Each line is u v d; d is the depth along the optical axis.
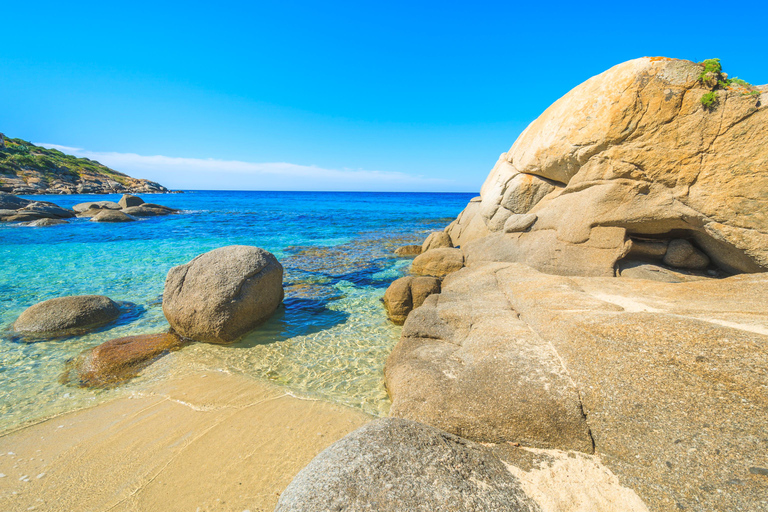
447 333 5.99
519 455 3.56
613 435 3.51
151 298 10.18
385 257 16.53
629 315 4.38
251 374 6.33
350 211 48.75
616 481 3.21
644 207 8.78
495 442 3.80
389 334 8.15
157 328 8.20
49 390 5.74
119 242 19.44
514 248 11.03
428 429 3.23
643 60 8.76
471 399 4.18
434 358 5.27
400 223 32.84
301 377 6.27
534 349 4.66
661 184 8.63
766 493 2.71
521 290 6.94
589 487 3.14
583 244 9.48
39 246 17.81
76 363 6.57
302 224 30.97
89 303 8.44
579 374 4.04
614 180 9.27
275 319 8.84
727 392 3.21
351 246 19.58
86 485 3.81
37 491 3.72
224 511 3.48
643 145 8.77
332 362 6.83
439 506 2.43
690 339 3.66
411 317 6.52
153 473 3.97
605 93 9.39
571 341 4.48
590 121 9.70
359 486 2.51
